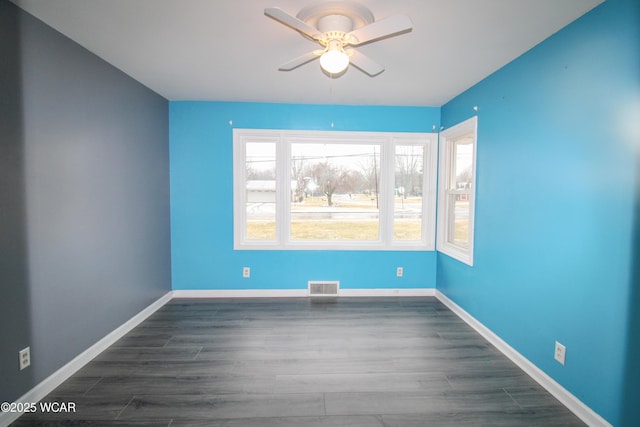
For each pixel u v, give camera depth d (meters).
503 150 2.51
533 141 2.16
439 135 3.71
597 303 1.68
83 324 2.26
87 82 2.28
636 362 1.49
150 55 2.38
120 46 2.23
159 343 2.59
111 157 2.56
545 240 2.05
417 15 1.80
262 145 3.80
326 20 1.72
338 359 2.36
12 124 1.71
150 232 3.21
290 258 3.78
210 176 3.67
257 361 2.32
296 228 3.86
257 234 3.85
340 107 3.68
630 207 1.51
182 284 3.73
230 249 3.74
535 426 1.71
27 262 1.81
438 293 3.78
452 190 3.53
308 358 2.37
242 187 3.77
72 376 2.11
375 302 3.61
